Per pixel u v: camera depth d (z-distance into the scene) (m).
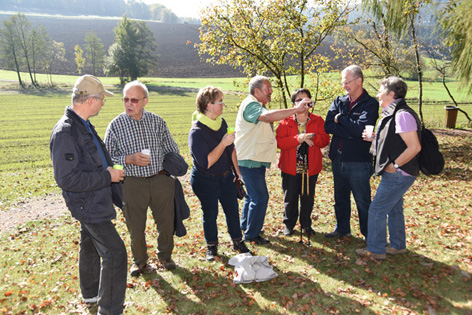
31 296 3.75
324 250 4.45
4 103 56.88
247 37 12.17
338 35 14.59
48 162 21.64
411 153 3.49
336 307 3.25
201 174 4.12
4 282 4.16
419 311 3.10
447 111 16.81
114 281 3.09
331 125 4.34
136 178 3.80
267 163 4.59
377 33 13.79
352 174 4.32
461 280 3.54
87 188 2.85
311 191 4.86
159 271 4.11
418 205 6.03
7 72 103.38
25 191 9.80
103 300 3.09
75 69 111.19
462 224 5.02
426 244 4.43
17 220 7.14
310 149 4.70
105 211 3.02
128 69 92.50
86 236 3.39
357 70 4.10
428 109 36.69
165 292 3.66
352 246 4.53
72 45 134.88
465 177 7.80
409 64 15.38
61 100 62.16
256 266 3.86
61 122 2.87
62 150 2.76
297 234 5.02
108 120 41.38
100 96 3.06
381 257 4.03
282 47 12.20
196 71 107.81
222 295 3.56
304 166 4.71
